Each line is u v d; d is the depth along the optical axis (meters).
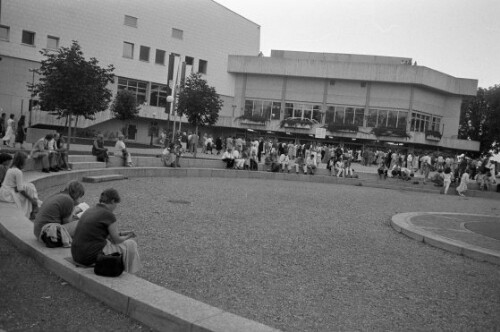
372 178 31.95
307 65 55.59
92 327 4.64
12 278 5.75
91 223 5.69
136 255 5.85
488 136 69.88
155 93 54.06
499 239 11.62
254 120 55.41
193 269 7.07
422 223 13.45
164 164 24.31
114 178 18.75
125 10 50.56
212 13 57.03
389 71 53.06
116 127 49.91
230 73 58.94
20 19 43.25
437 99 56.34
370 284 7.16
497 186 29.89
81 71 20.89
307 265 7.99
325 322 5.36
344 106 55.53
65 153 16.75
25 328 4.52
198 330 4.32
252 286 6.50
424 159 35.12
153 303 4.77
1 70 42.28
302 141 55.50
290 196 19.05
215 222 11.33
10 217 8.10
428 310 6.15
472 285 7.66
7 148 21.39
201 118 30.30
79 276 5.54
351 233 11.66
